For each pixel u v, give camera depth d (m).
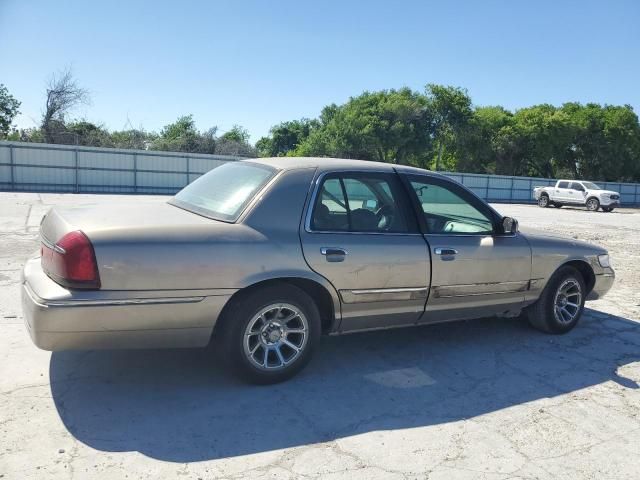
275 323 3.79
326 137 52.66
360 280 3.98
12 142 29.58
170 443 3.04
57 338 3.15
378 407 3.66
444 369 4.42
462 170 58.09
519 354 4.86
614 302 7.16
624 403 3.95
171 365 4.11
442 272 4.38
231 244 3.52
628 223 22.66
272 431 3.25
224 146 42.41
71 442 2.99
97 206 4.08
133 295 3.25
